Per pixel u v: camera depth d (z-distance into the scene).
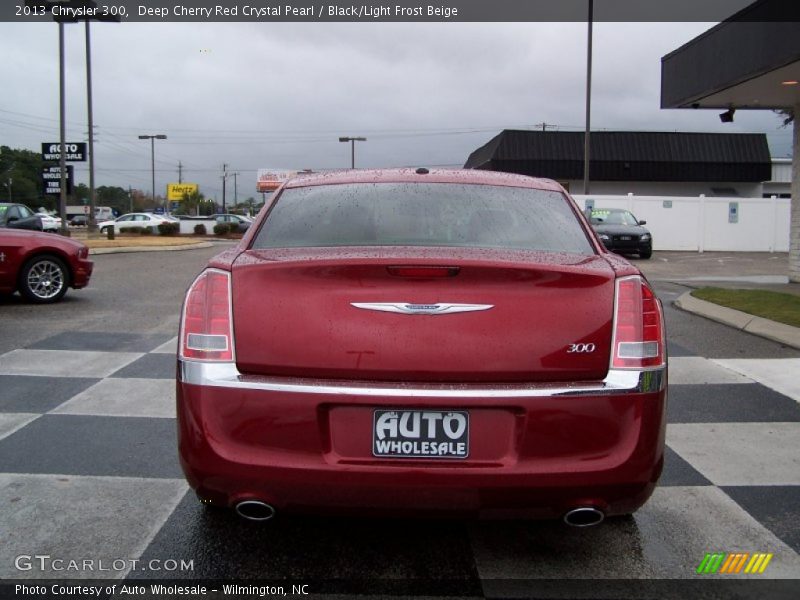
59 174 28.72
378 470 2.66
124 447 4.46
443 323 2.71
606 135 39.12
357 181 3.80
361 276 2.75
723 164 38.97
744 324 8.53
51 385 5.82
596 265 2.96
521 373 2.71
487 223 3.43
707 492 3.92
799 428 4.97
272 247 3.25
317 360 2.72
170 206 98.38
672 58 13.16
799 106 13.16
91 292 11.54
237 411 2.72
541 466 2.66
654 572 3.10
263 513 2.81
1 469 4.09
